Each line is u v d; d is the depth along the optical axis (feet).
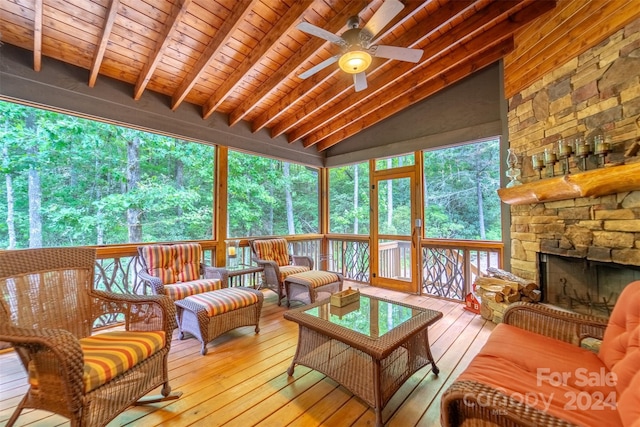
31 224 10.87
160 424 5.55
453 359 8.10
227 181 14.90
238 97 13.79
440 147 14.88
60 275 6.21
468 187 14.42
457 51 11.86
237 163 17.03
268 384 6.91
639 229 7.30
